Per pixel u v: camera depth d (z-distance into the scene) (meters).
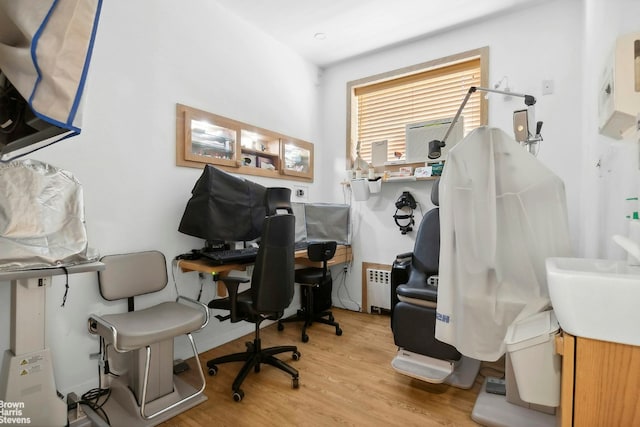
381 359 2.19
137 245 1.96
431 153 2.37
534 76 2.44
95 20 0.89
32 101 0.84
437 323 1.42
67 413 1.47
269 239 1.75
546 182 1.36
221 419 1.55
